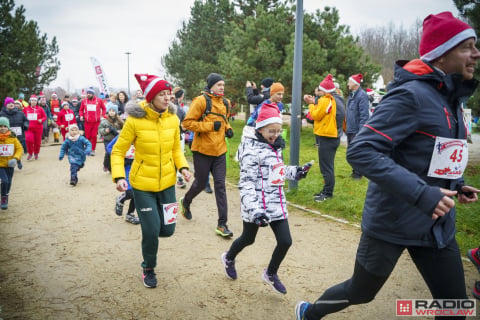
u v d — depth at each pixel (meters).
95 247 4.67
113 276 3.89
